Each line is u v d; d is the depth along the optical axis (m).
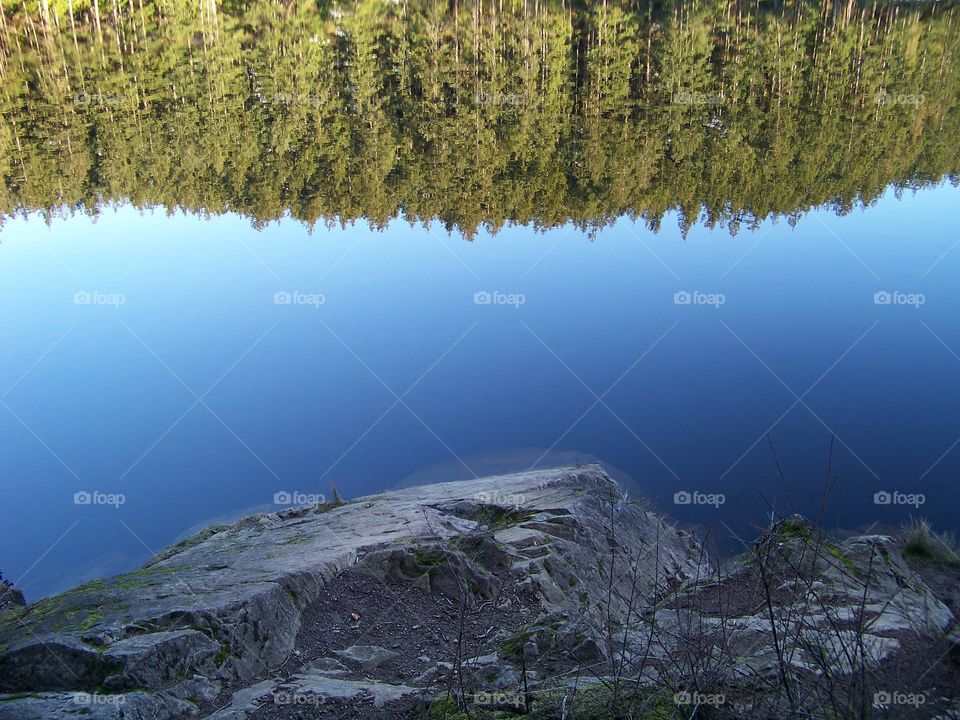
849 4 38.41
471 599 5.27
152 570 5.79
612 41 35.91
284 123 30.17
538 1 39.12
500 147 27.81
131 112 31.06
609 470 9.45
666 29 37.44
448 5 38.84
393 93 33.19
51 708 3.64
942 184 22.59
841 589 4.21
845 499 8.38
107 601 4.87
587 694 3.08
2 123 29.56
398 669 4.45
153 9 38.84
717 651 3.20
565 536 6.39
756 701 2.69
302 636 4.86
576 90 33.28
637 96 32.88
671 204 22.38
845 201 21.59
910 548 6.51
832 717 2.52
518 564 5.71
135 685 3.93
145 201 23.23
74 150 27.39
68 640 4.18
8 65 34.72
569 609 4.68
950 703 2.83
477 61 35.34
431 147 28.06
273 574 5.24
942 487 8.45
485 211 22.16
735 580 4.25
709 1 39.00
